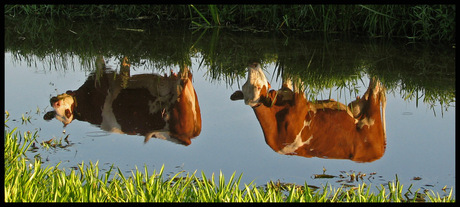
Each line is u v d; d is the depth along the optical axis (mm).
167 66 18828
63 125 13594
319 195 9422
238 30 23859
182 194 8906
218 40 22234
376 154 12094
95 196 8625
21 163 10219
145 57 20000
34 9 27766
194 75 17922
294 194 8961
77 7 27750
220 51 20594
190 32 23672
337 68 18016
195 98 15930
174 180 10195
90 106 15078
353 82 16719
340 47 20625
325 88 16391
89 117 14328
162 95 15953
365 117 14258
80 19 26859
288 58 19344
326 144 12836
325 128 13648
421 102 15125
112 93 16062
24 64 19312
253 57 19672
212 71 18375
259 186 10133
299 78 17156
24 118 13820
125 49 21094
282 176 10688
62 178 9070
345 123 13852
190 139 12852
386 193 9750
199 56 20062
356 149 12508
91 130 13312
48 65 19172
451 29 20703
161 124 13953
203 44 21641
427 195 9180
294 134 13367
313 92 15930
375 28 22031
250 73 17875
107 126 13680
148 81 17125
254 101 15562
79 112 14656
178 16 26406
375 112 14516
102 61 19547
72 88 16484
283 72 17766
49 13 27969
